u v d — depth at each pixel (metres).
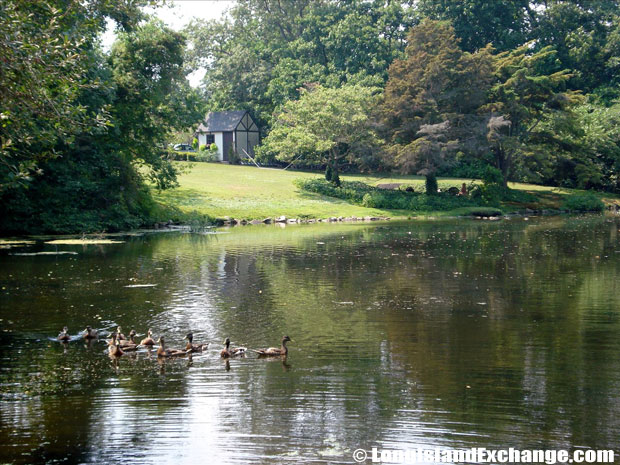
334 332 15.02
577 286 20.61
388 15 82.56
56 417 9.84
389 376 11.77
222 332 15.05
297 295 19.30
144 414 9.95
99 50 36.72
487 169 58.41
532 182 71.06
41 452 8.64
